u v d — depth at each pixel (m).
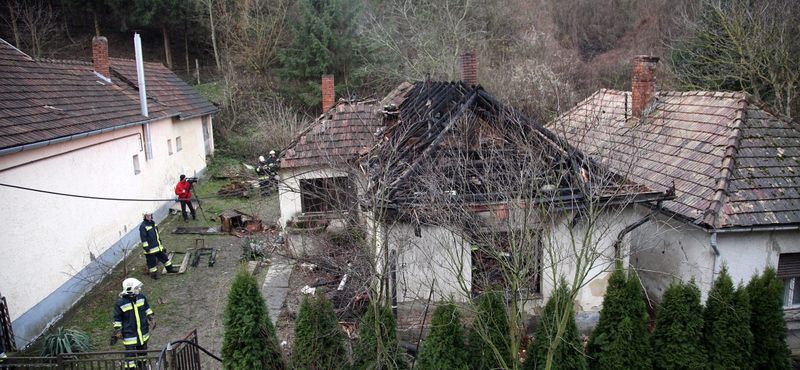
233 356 7.71
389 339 7.70
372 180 8.43
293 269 13.44
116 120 14.70
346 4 29.23
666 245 11.13
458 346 7.74
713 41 19.28
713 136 11.40
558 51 30.70
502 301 8.00
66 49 32.34
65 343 9.23
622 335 7.95
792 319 10.34
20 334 9.59
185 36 34.28
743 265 9.98
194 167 23.45
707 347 8.25
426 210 8.10
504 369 7.38
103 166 13.73
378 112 15.38
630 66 29.48
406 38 29.19
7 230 9.40
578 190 8.99
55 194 10.97
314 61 29.62
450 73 24.80
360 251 9.02
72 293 11.54
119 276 13.20
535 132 8.94
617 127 14.02
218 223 17.64
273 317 11.05
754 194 9.94
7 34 29.06
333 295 11.41
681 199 10.43
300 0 29.06
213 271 13.56
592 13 35.28
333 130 15.45
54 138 10.92
